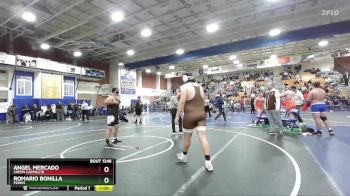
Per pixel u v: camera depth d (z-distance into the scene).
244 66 32.75
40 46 17.44
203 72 34.34
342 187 3.28
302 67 33.66
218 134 8.64
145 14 13.84
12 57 16.28
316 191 3.15
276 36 17.20
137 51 21.55
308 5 13.38
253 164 4.53
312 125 10.34
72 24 14.94
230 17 13.46
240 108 24.05
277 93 8.08
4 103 17.14
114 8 11.86
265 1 12.17
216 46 19.84
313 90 7.84
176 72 35.72
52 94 19.98
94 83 24.53
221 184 3.47
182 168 4.35
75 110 19.83
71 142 7.62
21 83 18.20
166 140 7.61
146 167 4.45
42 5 11.67
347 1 12.45
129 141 7.49
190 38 18.27
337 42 22.94
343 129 8.92
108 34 17.05
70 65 20.66
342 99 20.98
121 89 26.52
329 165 4.35
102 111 24.48
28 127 13.28
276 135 8.03
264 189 3.24
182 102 4.38
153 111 30.42
